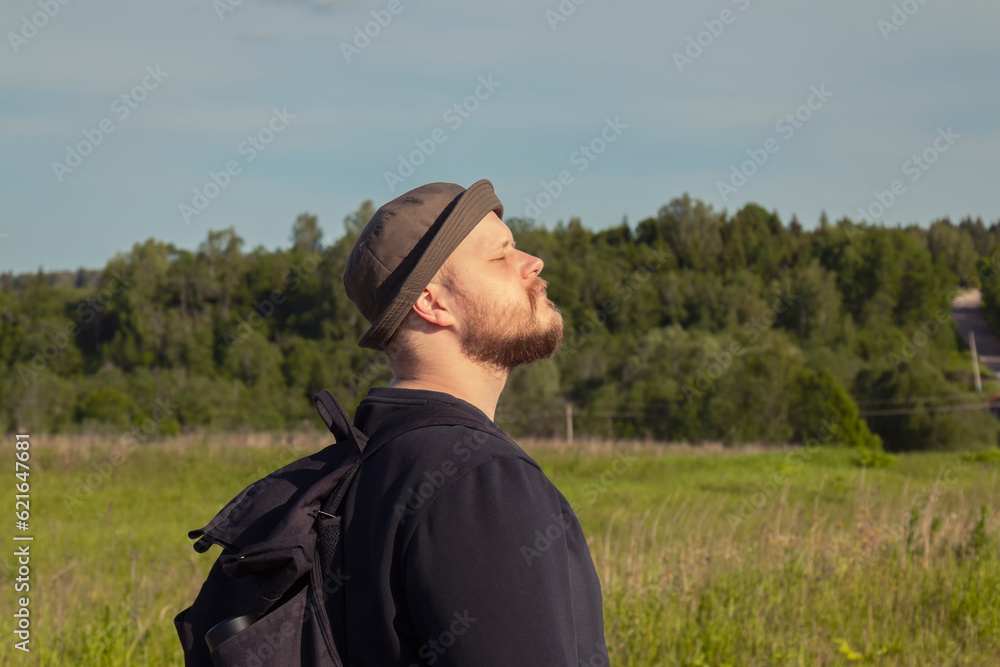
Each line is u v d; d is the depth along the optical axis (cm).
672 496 1320
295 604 95
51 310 4675
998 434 2931
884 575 509
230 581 106
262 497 104
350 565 94
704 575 491
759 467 1833
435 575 87
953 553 547
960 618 455
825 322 5144
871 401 3183
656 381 3719
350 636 92
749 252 6650
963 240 6944
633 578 459
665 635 402
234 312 4694
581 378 4122
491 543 87
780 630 423
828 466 1886
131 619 384
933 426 2942
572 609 92
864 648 414
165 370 4050
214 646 96
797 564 500
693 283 5706
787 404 2955
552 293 5281
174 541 819
